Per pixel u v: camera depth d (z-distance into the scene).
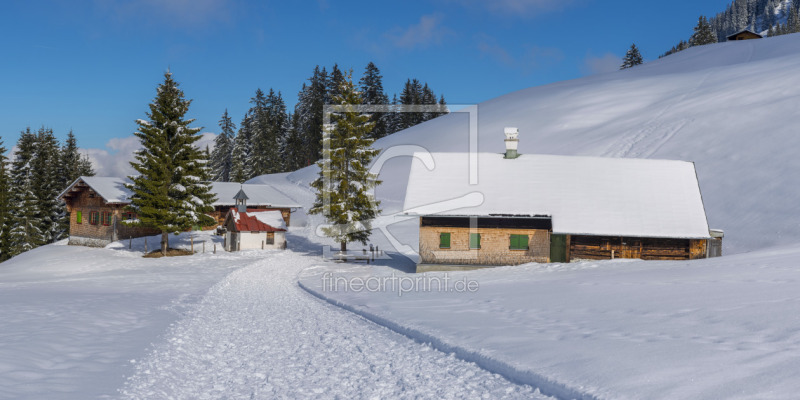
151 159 38.72
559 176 33.19
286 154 109.31
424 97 122.50
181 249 42.28
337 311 17.73
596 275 22.14
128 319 14.23
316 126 104.75
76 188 49.31
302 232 52.44
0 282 28.12
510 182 32.59
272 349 11.62
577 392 7.44
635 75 108.50
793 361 7.71
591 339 10.45
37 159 67.56
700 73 85.44
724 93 63.50
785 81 59.06
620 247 29.66
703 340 9.52
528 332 11.70
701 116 57.31
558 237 29.88
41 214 64.00
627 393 7.08
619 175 33.31
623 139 59.56
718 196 39.94
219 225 51.06
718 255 31.17
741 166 42.94
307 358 10.75
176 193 40.59
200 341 12.30
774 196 36.94
